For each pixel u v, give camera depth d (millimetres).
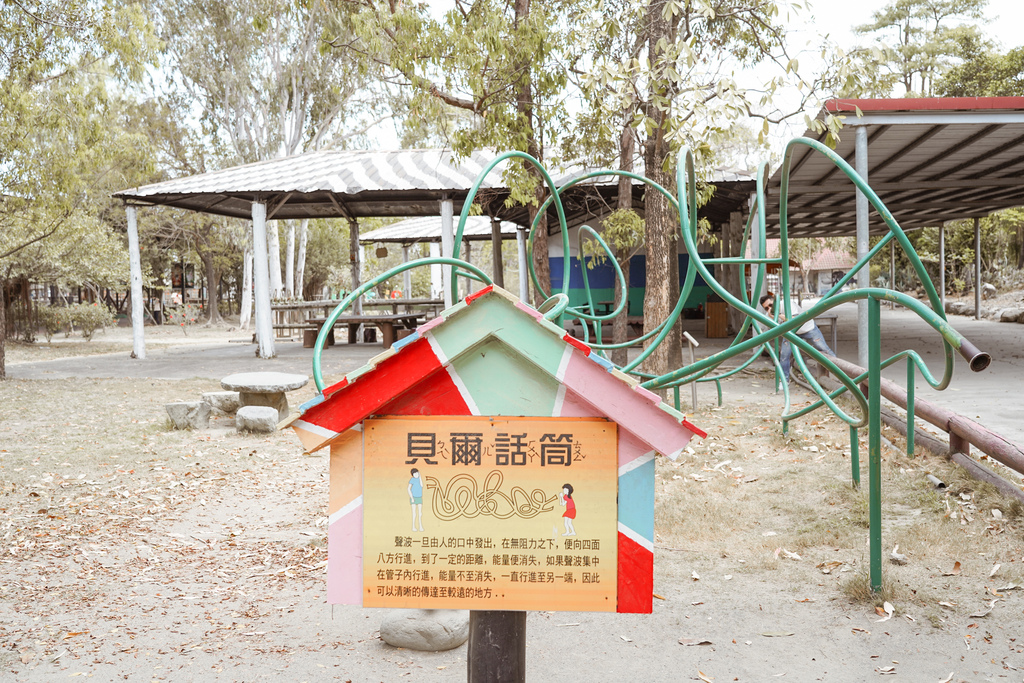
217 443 7668
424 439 1911
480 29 8367
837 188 13055
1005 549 4059
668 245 9211
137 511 5465
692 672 3043
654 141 9062
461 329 1850
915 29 37688
